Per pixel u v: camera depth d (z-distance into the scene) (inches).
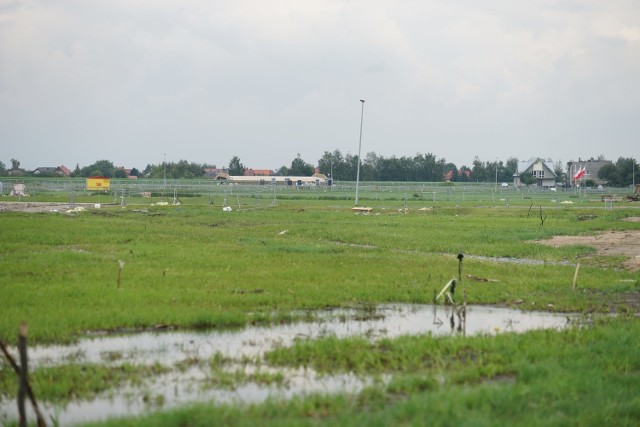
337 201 7185.0
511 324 1507.1
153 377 1080.8
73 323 1370.6
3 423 881.5
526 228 3897.6
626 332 1331.2
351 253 2674.7
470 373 1054.4
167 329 1401.3
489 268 2273.6
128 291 1704.0
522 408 908.0
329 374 1096.8
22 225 3631.9
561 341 1273.4
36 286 1749.5
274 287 1836.9
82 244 2802.7
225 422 841.5
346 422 827.4
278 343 1301.7
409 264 2338.8
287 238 3287.4
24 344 823.7
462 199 7844.5
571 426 845.8
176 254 2470.5
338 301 1683.1
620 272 2247.8
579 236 3511.3
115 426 836.0
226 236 3297.2
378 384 1025.5
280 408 890.7
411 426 803.4
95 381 1043.3
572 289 1898.4
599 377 1036.5
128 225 3828.7
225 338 1342.3
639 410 905.5
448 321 1533.0
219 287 1819.6
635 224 4131.4
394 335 1387.8
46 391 993.5
